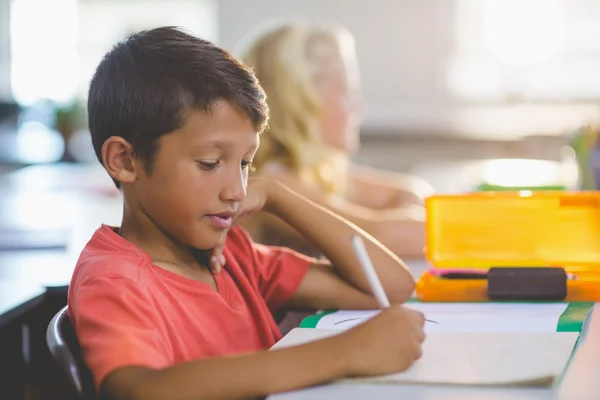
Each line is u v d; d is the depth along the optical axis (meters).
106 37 6.01
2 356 1.64
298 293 1.48
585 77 5.45
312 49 2.50
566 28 5.44
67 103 4.54
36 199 3.08
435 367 1.01
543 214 1.63
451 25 5.57
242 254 1.47
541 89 5.52
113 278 1.07
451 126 5.46
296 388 0.95
